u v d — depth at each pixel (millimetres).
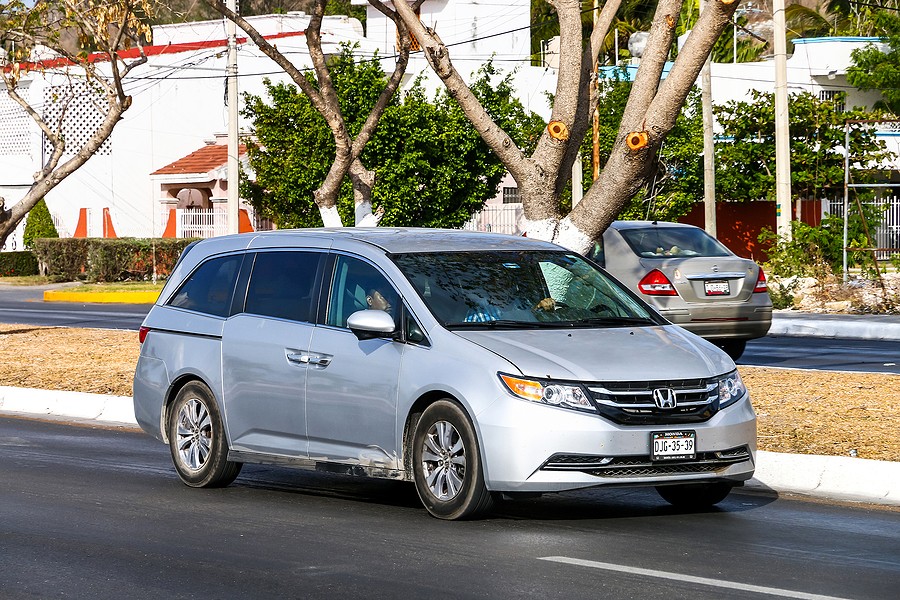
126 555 10234
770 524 11328
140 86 63469
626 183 17719
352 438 11938
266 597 8898
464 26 63062
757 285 22453
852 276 36000
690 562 9766
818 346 26234
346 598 8828
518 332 11453
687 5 65875
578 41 17797
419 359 11383
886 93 61844
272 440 12703
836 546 10391
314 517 11750
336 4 80000
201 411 13492
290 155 43125
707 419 10984
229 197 43656
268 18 61969
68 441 16984
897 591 8898
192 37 65812
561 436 10523
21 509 12219
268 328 12828
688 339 11805
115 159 64250
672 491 12203
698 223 58656
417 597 8812
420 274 12016
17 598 8977
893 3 72125
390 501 12625
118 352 25547
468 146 43281
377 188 42344
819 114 52719
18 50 26391
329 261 12688
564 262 12875
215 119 62281
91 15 25344
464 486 10984
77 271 58500
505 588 9000
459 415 10984
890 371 21453
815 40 64188
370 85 42688
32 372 22625
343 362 11984
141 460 15414
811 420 15742
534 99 61938
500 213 55500
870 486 12727
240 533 11039
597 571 9477
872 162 59375
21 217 26812
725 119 56406
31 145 65938
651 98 17422
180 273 14250
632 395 10727
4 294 51219
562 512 11867
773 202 57062
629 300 12680
